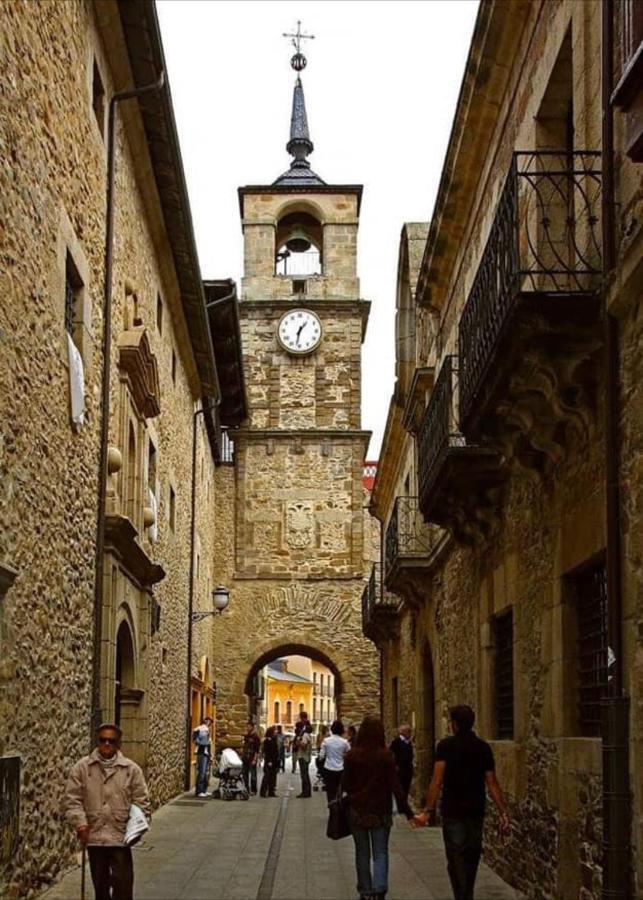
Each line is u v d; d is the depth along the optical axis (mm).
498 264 9180
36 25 9742
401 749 17719
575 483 8922
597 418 8312
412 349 23453
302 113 40750
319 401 36875
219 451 35562
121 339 14852
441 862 13250
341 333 37312
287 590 35531
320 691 101062
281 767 40000
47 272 10141
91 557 12414
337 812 9891
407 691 24391
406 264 23047
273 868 12703
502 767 11633
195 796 23531
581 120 8719
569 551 9055
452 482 12500
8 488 8797
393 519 22016
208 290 26828
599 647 8656
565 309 7887
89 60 12305
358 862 9586
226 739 34500
